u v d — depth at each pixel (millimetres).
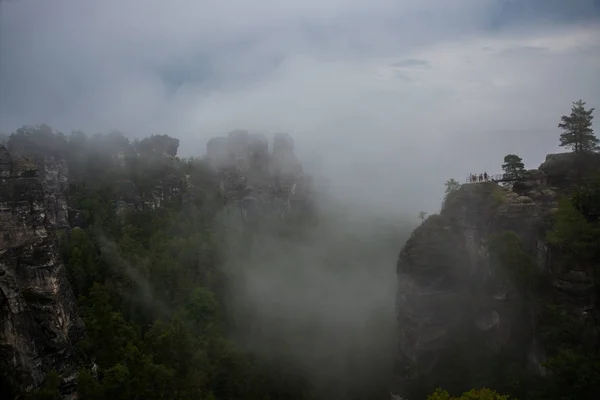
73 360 70250
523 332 92250
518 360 91812
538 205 96625
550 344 83875
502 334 93688
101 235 127125
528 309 91500
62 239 115312
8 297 63594
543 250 90812
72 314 75312
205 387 89688
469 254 100062
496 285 93562
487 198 98188
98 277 110062
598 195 89062
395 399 103812
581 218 87438
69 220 133250
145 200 159250
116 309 103438
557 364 77375
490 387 88188
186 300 118000
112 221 139750
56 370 67312
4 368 62469
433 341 99125
